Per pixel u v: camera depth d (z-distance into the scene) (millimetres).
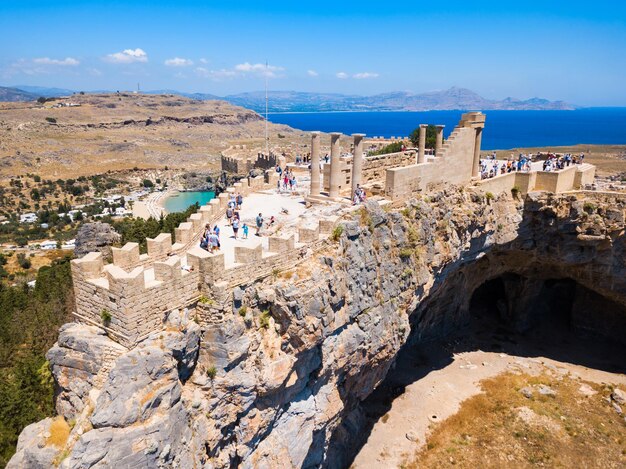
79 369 23172
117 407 20812
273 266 28391
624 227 50719
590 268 54719
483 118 48938
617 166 147750
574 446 42719
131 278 21578
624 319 60375
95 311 23531
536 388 50375
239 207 40250
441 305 57938
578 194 52156
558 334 63062
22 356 46031
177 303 24094
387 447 42375
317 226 32281
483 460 41062
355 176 40156
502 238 51281
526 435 43750
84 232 71062
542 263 58094
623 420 46281
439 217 43594
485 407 47031
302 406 31297
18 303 56281
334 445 40562
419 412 46375
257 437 28172
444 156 44844
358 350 35125
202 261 24734
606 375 54125
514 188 52562
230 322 25062
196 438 24094
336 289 31188
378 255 36781
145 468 21031
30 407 34125
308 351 29922
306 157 68188
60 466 20312
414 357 55250
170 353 22688
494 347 59188
